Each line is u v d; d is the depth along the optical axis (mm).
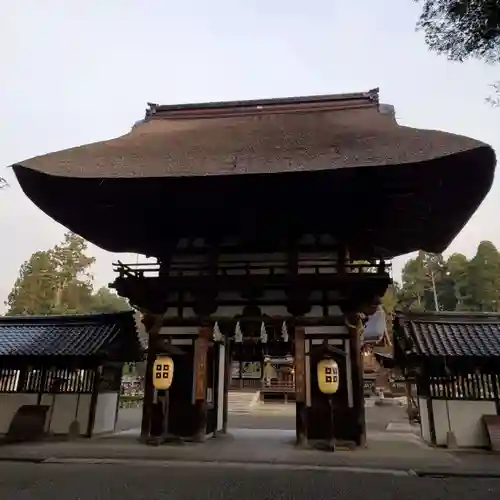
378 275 11000
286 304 11953
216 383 14234
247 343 14195
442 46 6758
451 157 9320
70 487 7254
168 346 11820
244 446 11375
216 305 12242
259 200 11281
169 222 12469
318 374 10922
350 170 9789
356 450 10641
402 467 8906
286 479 7797
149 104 17000
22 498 6664
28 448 10992
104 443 11859
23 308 44031
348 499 6598
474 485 7633
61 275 47938
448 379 12727
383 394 34375
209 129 14797
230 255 12828
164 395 11938
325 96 16062
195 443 11547
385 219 12109
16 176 10742
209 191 10953
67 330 15086
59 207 12000
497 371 12531
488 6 6023
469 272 53250
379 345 31062
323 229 12359
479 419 12281
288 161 10773
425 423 12969
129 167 11281
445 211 12008
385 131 12094
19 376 14203
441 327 13523
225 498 6590
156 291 11961
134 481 7625
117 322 15195
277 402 33188
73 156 11828
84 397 13680
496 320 13547
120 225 13070
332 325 11586
